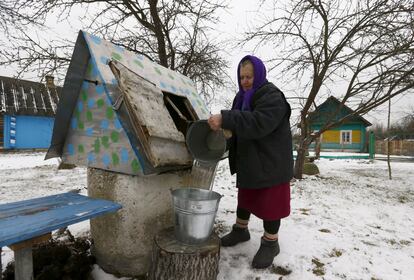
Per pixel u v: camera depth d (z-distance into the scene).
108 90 1.98
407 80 5.80
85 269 2.22
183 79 3.38
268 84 2.12
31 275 1.56
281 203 2.17
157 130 1.98
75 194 2.15
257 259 2.23
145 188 2.11
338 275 2.25
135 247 2.12
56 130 2.39
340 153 21.94
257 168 2.09
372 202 4.78
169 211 2.36
